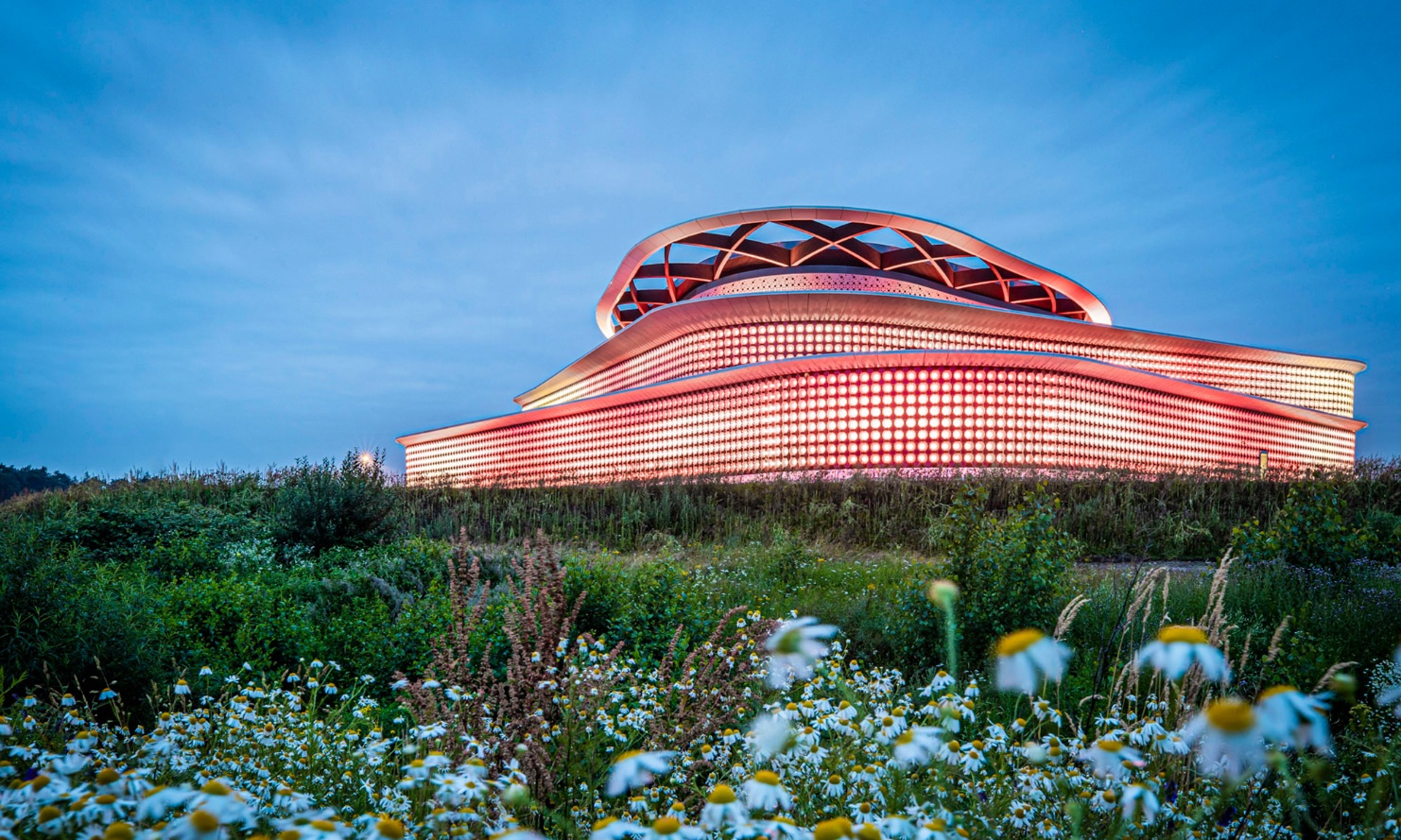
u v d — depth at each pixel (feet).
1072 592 21.35
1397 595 23.31
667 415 85.97
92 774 8.23
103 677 14.87
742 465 77.46
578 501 54.03
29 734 9.64
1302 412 96.48
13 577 15.31
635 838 5.18
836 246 112.16
